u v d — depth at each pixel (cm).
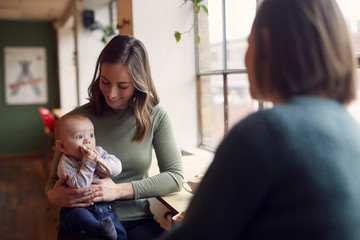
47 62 740
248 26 237
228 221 71
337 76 74
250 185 69
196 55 299
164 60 291
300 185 68
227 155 72
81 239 145
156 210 263
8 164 681
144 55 169
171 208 157
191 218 74
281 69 75
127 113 173
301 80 74
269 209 71
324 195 68
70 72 707
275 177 69
